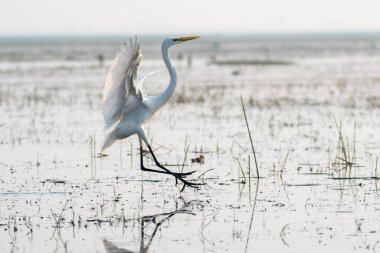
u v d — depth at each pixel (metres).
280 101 30.09
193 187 14.01
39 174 15.72
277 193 13.72
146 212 12.55
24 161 17.22
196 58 79.81
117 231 11.43
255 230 11.35
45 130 22.33
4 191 14.12
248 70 54.75
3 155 18.06
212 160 17.02
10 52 106.94
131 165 16.72
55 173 15.82
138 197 13.66
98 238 11.05
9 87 39.12
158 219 12.09
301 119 24.06
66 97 32.91
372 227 11.39
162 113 26.45
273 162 16.59
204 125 23.03
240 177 15.10
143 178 15.34
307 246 10.49
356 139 19.66
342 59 71.38
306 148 18.39
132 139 20.53
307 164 16.28
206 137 20.50
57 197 13.66
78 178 15.32
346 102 29.20
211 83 41.22
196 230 11.41
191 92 35.09
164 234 11.23
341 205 12.76
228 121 23.91
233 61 68.38
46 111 27.59
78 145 19.53
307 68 56.03
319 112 25.97
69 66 61.56
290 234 11.09
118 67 12.49
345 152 16.62
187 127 22.66
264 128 22.11
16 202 13.29
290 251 10.27
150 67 56.81
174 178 15.29
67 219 12.11
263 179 14.91
